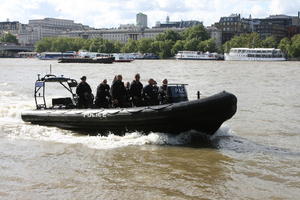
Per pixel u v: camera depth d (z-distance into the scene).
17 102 23.36
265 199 9.22
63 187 9.81
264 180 10.40
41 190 9.62
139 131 14.36
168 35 179.38
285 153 12.91
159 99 14.94
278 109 22.02
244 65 92.94
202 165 11.54
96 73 59.34
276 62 116.25
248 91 32.06
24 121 17.23
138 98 15.06
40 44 195.38
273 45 159.12
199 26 180.38
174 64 99.25
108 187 9.84
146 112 13.83
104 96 15.55
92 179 10.36
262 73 59.91
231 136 15.26
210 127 14.09
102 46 180.75
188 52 141.12
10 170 10.94
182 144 13.84
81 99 15.94
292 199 9.22
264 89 33.97
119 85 15.08
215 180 10.35
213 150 13.13
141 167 11.31
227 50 163.38
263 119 18.88
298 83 40.88
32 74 56.03
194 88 34.50
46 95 28.48
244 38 164.12
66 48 190.25
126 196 9.31
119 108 14.54
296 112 20.97
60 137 14.69
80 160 11.88
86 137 14.72
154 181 10.25
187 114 13.49
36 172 10.81
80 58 111.06
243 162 11.87
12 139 14.34
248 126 17.17
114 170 11.05
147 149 13.09
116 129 14.61
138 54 153.25
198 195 9.40
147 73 59.91
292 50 143.12
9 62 116.69
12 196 9.25
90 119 14.82
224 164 11.64
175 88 15.11
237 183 10.17
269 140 14.69
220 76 52.34
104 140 14.19
